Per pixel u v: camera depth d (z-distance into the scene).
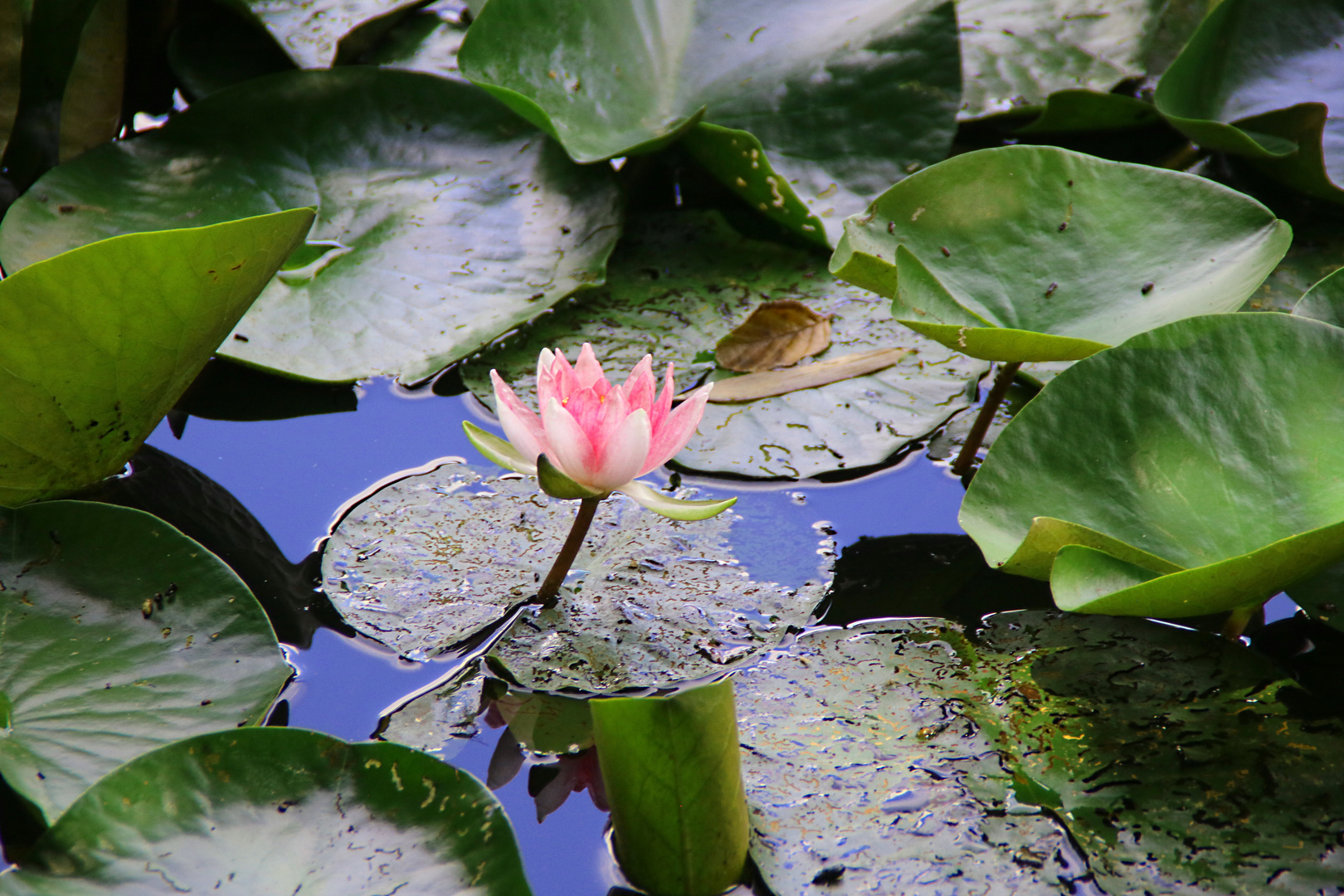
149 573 5.03
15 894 4.91
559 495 5.02
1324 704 5.02
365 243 5.26
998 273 5.15
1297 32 5.37
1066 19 5.45
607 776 4.95
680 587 5.07
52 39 5.29
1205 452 5.05
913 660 5.04
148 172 5.27
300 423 5.17
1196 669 5.04
